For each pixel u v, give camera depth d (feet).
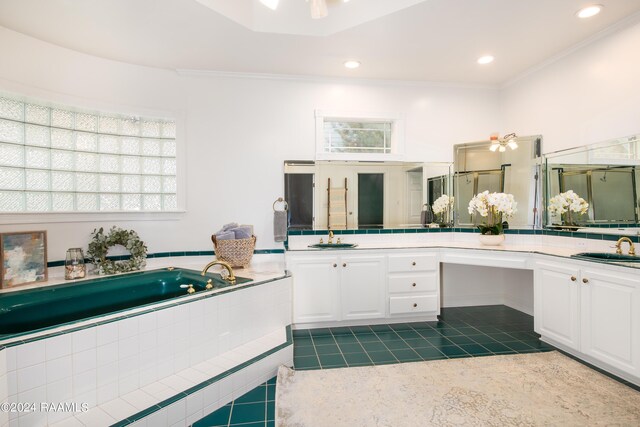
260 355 7.41
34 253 8.57
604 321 7.27
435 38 9.12
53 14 7.77
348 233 11.89
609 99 8.73
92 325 5.59
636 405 6.19
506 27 8.59
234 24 8.31
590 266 7.59
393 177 12.18
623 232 8.45
